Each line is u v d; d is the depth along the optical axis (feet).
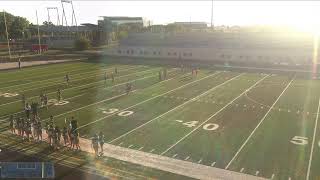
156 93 109.40
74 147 64.08
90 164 56.95
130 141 67.41
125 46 242.17
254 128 74.95
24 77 138.62
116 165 56.54
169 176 52.44
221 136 70.03
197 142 66.69
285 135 70.44
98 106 93.45
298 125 76.95
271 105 94.43
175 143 66.23
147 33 261.85
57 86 120.26
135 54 226.17
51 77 138.51
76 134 63.31
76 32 335.88
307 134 70.95
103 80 131.75
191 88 117.39
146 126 76.69
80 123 78.64
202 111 88.69
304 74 148.05
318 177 51.98
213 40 233.14
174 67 170.50
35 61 188.96
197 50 207.10
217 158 59.16
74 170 54.65
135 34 261.65
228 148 63.62
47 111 88.63
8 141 67.31
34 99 101.14
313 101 98.89
